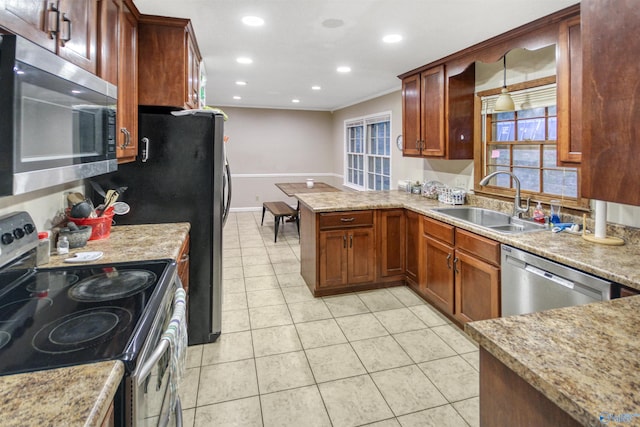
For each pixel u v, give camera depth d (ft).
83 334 3.10
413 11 7.25
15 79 2.81
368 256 10.91
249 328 8.80
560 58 7.10
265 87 16.10
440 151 10.85
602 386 2.44
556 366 2.69
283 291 11.18
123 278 4.48
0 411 2.14
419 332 8.53
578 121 6.76
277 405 6.08
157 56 7.75
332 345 8.00
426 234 10.00
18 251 4.33
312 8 7.21
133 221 7.65
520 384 2.87
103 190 7.47
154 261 5.14
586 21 2.44
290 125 25.00
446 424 5.62
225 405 6.08
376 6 7.06
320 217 10.37
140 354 2.88
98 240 6.31
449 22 7.81
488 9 7.08
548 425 2.62
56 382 2.44
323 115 25.58
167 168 7.68
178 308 4.15
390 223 11.05
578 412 2.27
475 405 6.04
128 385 2.69
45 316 3.44
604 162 2.35
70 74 3.74
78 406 2.20
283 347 7.93
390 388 6.49
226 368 7.16
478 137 10.61
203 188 7.83
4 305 3.69
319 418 5.78
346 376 6.86
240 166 24.48
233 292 11.11
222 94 18.31
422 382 6.66
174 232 6.97
